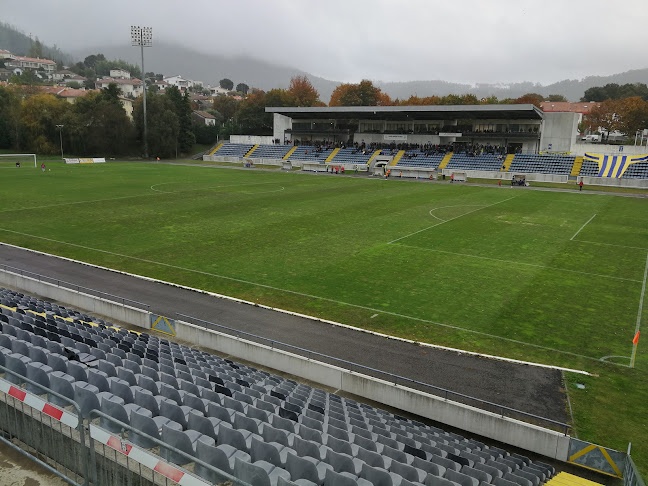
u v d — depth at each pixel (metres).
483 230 41.22
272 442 9.99
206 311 22.41
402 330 21.06
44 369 12.15
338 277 27.92
